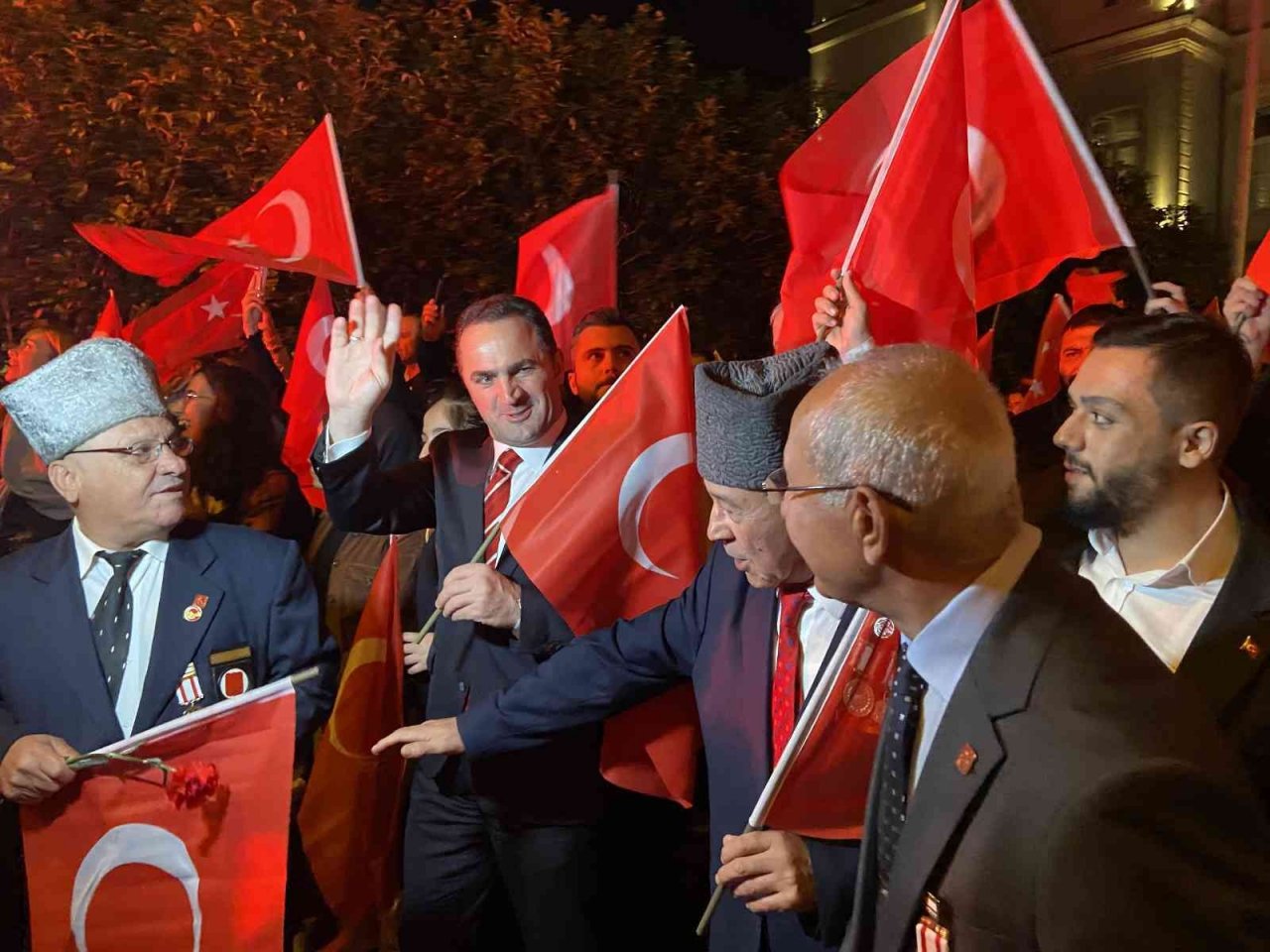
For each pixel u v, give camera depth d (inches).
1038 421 161.3
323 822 109.8
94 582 82.4
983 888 43.6
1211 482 67.9
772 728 70.6
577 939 96.6
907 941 47.0
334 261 118.6
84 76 227.6
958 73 88.4
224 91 236.5
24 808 77.7
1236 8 509.7
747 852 65.0
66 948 77.8
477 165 262.1
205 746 78.4
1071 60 544.1
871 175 101.3
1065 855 39.6
